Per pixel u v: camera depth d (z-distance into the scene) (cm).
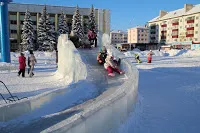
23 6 6631
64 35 1541
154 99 803
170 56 3816
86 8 7212
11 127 501
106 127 461
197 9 7144
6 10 2220
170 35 8131
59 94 685
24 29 5275
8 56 2255
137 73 870
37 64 2483
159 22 8700
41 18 5388
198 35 6975
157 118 592
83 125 395
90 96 726
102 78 948
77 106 638
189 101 768
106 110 461
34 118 555
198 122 560
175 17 7831
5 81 1311
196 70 1834
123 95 543
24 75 1522
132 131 500
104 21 7238
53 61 2841
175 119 584
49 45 5306
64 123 377
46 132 345
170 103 746
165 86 1072
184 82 1193
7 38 2239
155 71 1783
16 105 557
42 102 622
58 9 7000
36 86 1126
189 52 4200
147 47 8600
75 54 1152
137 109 641
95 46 1714
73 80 1138
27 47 5222
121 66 1098
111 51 1232
